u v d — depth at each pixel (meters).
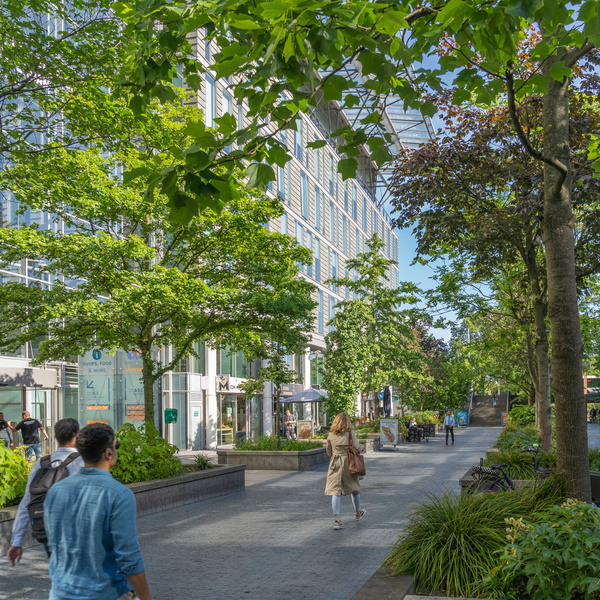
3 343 14.87
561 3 4.27
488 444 33.31
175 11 4.51
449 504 6.54
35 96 11.30
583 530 5.02
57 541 3.10
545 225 7.09
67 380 23.55
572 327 6.84
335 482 9.51
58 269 15.28
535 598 4.85
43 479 5.12
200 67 5.38
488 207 13.66
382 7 3.61
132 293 13.83
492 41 4.51
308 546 8.28
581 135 12.49
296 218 39.78
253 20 4.05
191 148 4.18
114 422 21.92
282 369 22.22
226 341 18.23
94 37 11.30
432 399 54.78
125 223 16.67
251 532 9.33
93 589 3.01
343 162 4.79
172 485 11.76
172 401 28.39
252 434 36.19
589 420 67.00
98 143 12.24
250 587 6.45
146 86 5.38
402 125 51.59
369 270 33.34
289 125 4.51
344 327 31.23
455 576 5.33
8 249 14.11
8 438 16.59
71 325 15.61
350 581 6.56
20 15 10.91
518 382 35.59
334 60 4.09
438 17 3.97
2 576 6.99
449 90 13.16
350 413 31.61
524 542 5.07
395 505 11.66
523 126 12.73
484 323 23.30
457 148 12.73
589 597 4.63
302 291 16.77
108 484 3.14
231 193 4.47
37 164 11.58
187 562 7.57
